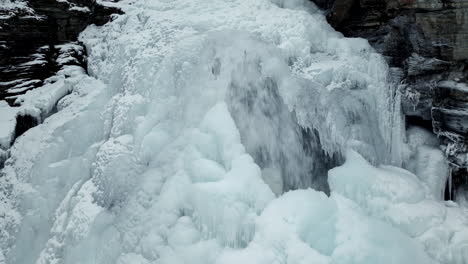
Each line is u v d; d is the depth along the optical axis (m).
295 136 6.13
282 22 7.04
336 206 5.25
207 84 6.11
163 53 6.39
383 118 6.80
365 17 7.61
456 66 6.76
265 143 5.94
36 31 8.12
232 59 6.21
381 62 7.00
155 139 5.72
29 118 7.08
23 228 5.86
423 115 6.95
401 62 7.18
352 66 6.76
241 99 6.07
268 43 6.71
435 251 4.92
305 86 6.31
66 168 6.27
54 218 5.88
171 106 6.06
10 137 6.85
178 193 5.13
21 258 5.77
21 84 7.70
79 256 5.09
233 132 5.50
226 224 4.69
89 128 6.56
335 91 6.45
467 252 4.83
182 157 5.50
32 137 6.61
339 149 6.19
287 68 6.42
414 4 6.79
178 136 5.84
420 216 5.16
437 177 6.53
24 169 6.31
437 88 6.81
